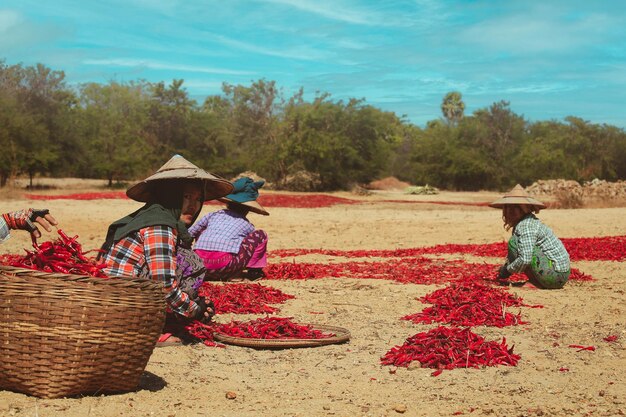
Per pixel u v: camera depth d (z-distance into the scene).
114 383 5.09
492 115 77.56
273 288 9.94
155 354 6.45
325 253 15.98
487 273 12.41
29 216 5.39
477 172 72.88
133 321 4.99
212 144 61.19
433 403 5.25
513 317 8.29
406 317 8.46
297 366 6.26
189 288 6.71
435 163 74.75
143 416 4.73
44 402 4.82
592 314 8.76
